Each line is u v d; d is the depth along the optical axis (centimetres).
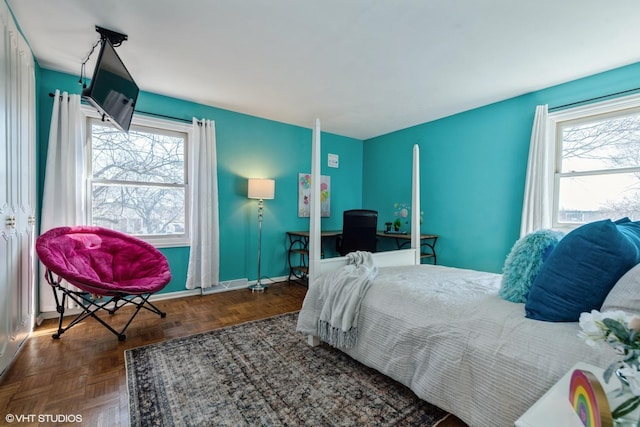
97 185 298
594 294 112
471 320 133
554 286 121
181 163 347
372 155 496
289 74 268
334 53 231
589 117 271
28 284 224
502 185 326
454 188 373
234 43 218
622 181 255
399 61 243
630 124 251
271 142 410
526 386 107
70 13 185
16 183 194
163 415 142
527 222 295
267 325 257
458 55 232
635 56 231
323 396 158
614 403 68
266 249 411
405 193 440
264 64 250
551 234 147
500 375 114
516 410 109
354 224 355
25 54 212
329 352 208
